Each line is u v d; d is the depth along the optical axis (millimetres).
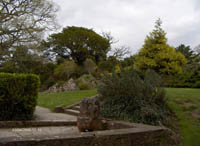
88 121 5023
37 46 20625
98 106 5285
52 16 21078
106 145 3914
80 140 3678
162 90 6898
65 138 3562
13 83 6691
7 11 19062
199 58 21875
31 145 3312
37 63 27297
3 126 6188
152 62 16750
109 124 5949
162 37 17719
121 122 5688
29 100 6961
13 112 6699
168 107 7023
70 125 7023
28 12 19547
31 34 19531
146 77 7363
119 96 7023
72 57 39344
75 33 37406
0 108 6504
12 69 22938
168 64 16531
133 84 6742
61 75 29812
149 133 4559
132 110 6477
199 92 8820
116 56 36156
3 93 6508
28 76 7039
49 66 34000
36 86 7188
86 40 38250
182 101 7418
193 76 13703
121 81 6926
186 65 18297
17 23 18375
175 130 5586
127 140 4176
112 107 6883
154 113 5922
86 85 20531
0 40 18781
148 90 6676
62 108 9766
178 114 6535
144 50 17688
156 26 18219
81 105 5305
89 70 28500
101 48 39750
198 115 6312
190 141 4922
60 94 15391
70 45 37844
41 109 10242
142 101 6449
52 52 39469
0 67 22578
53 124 6863
